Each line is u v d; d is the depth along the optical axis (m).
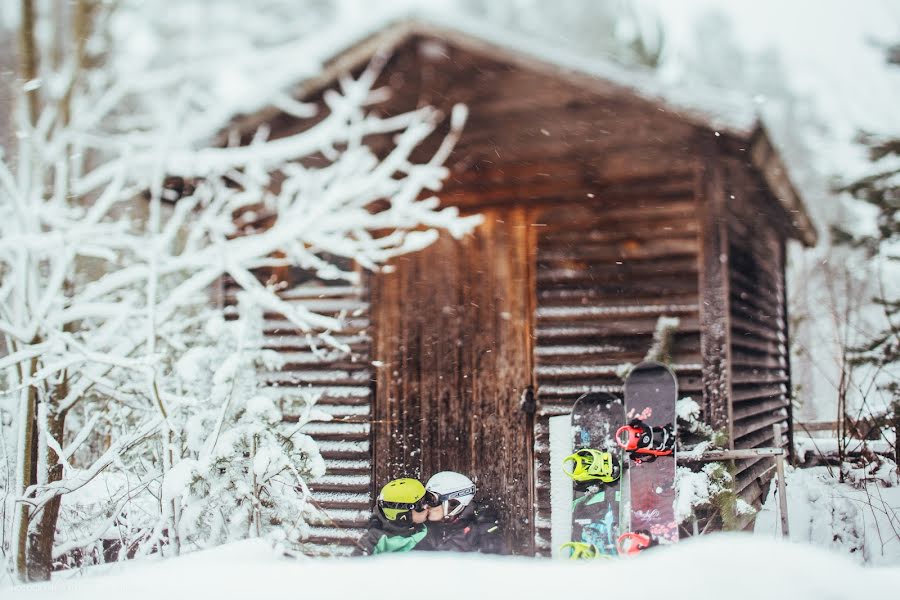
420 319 6.13
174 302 3.96
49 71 4.17
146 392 5.03
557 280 5.84
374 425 6.15
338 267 6.42
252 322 5.28
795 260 17.97
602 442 5.29
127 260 5.49
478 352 5.96
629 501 5.00
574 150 5.82
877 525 6.25
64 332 4.01
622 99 5.45
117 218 5.71
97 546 4.76
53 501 4.05
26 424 3.85
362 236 4.39
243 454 4.82
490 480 5.83
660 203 5.64
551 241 5.88
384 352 6.19
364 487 6.10
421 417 6.05
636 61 13.62
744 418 6.12
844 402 8.77
